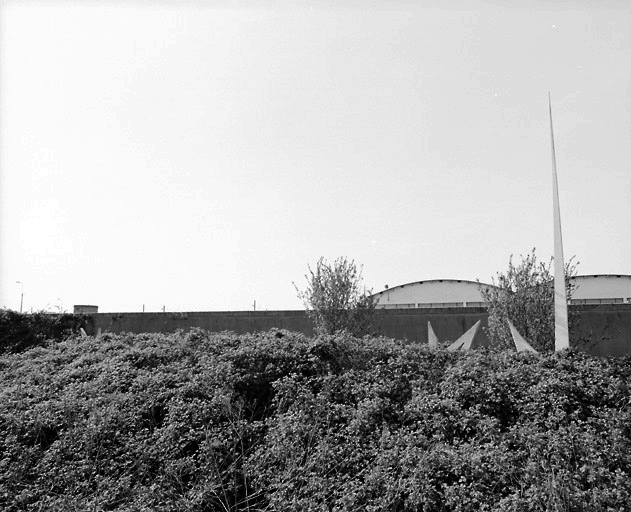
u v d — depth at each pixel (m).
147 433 8.20
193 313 16.14
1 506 7.13
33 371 10.84
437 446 6.78
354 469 7.00
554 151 10.09
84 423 8.34
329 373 8.97
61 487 7.40
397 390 8.44
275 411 8.47
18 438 8.42
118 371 10.09
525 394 7.71
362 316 13.16
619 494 5.70
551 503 5.60
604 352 13.42
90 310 18.34
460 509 5.87
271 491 7.09
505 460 6.38
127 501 7.05
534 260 11.63
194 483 7.30
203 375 9.31
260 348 9.98
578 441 6.50
